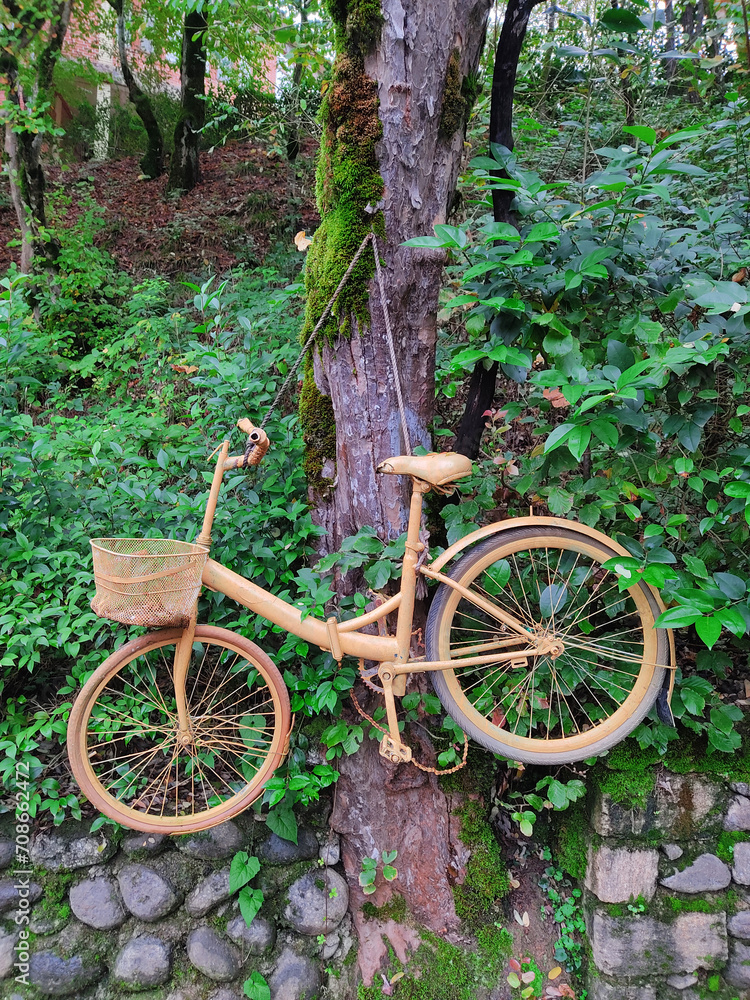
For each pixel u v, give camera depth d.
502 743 2.20
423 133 2.04
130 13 8.14
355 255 2.06
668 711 2.15
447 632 2.15
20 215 5.32
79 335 5.27
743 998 2.30
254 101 7.75
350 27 1.92
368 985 2.38
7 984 2.22
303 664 2.32
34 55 5.37
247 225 6.86
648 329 2.04
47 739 2.45
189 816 2.20
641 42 3.83
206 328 2.93
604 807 2.33
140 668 2.53
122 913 2.29
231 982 2.31
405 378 2.28
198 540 2.05
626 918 2.33
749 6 3.13
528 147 3.93
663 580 1.76
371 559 2.26
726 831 2.33
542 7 4.22
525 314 2.15
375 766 2.41
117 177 8.49
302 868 2.44
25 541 2.33
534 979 2.41
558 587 2.26
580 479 2.25
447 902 2.46
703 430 2.42
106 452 2.93
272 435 2.56
